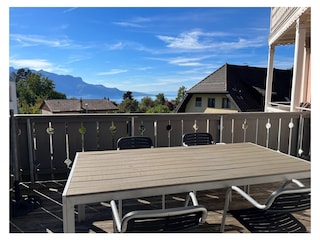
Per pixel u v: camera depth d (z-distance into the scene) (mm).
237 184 1714
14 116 2742
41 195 2797
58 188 2980
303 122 3949
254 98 17016
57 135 3123
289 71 18859
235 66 18656
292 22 4891
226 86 16609
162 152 2293
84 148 3225
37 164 3061
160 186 1541
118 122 3303
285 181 1839
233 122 3691
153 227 1282
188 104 19000
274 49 7199
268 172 1806
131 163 1957
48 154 3125
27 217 2320
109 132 3287
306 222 2236
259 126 3814
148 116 3365
